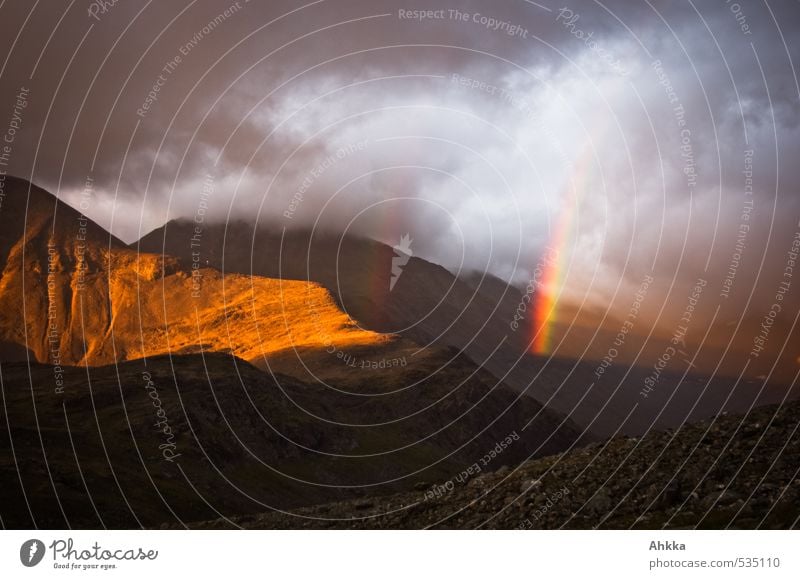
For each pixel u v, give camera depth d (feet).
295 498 337.52
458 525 68.28
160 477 273.95
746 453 68.59
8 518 169.68
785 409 74.90
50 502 181.88
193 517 236.22
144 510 214.28
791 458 66.18
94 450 270.67
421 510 73.82
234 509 282.77
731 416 77.15
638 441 75.87
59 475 208.54
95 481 220.43
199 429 338.54
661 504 64.64
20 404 335.47
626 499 66.49
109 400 348.59
